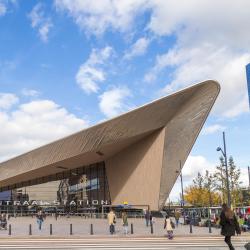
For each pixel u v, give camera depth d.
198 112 41.56
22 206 55.34
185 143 43.34
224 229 11.83
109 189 51.91
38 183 63.38
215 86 38.62
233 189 53.84
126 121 40.81
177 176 43.03
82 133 44.12
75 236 21.75
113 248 15.55
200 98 40.00
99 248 15.62
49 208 54.72
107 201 52.16
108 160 52.53
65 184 60.41
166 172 42.03
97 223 34.31
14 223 35.62
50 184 62.28
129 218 39.84
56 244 17.61
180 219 43.25
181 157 43.53
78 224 33.22
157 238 20.39
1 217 28.22
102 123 41.53
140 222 34.75
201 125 42.50
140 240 19.27
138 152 45.59
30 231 22.94
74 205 56.91
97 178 54.56
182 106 40.06
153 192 42.41
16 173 58.44
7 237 21.36
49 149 49.53
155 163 42.41
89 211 51.12
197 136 43.28
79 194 57.31
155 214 40.88
